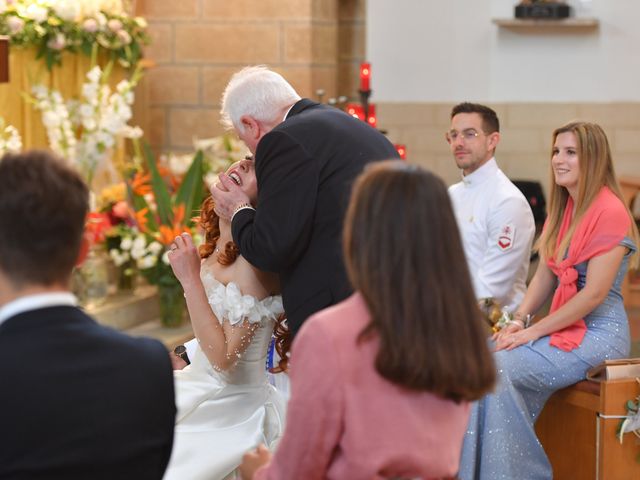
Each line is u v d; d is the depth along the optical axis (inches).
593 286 143.3
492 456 139.0
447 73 301.7
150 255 218.7
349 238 66.2
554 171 148.8
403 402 66.0
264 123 116.5
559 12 289.4
